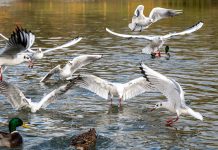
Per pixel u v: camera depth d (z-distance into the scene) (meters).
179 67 18.59
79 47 23.69
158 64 19.28
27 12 43.69
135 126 11.63
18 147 10.12
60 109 12.99
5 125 11.65
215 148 10.11
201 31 29.61
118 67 18.62
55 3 53.44
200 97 13.99
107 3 53.69
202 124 11.71
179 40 25.95
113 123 11.84
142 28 16.39
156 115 12.55
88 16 40.22
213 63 19.30
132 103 13.65
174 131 11.25
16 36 10.94
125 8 48.09
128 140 10.60
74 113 12.67
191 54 21.55
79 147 10.04
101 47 23.66
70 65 15.51
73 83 12.62
